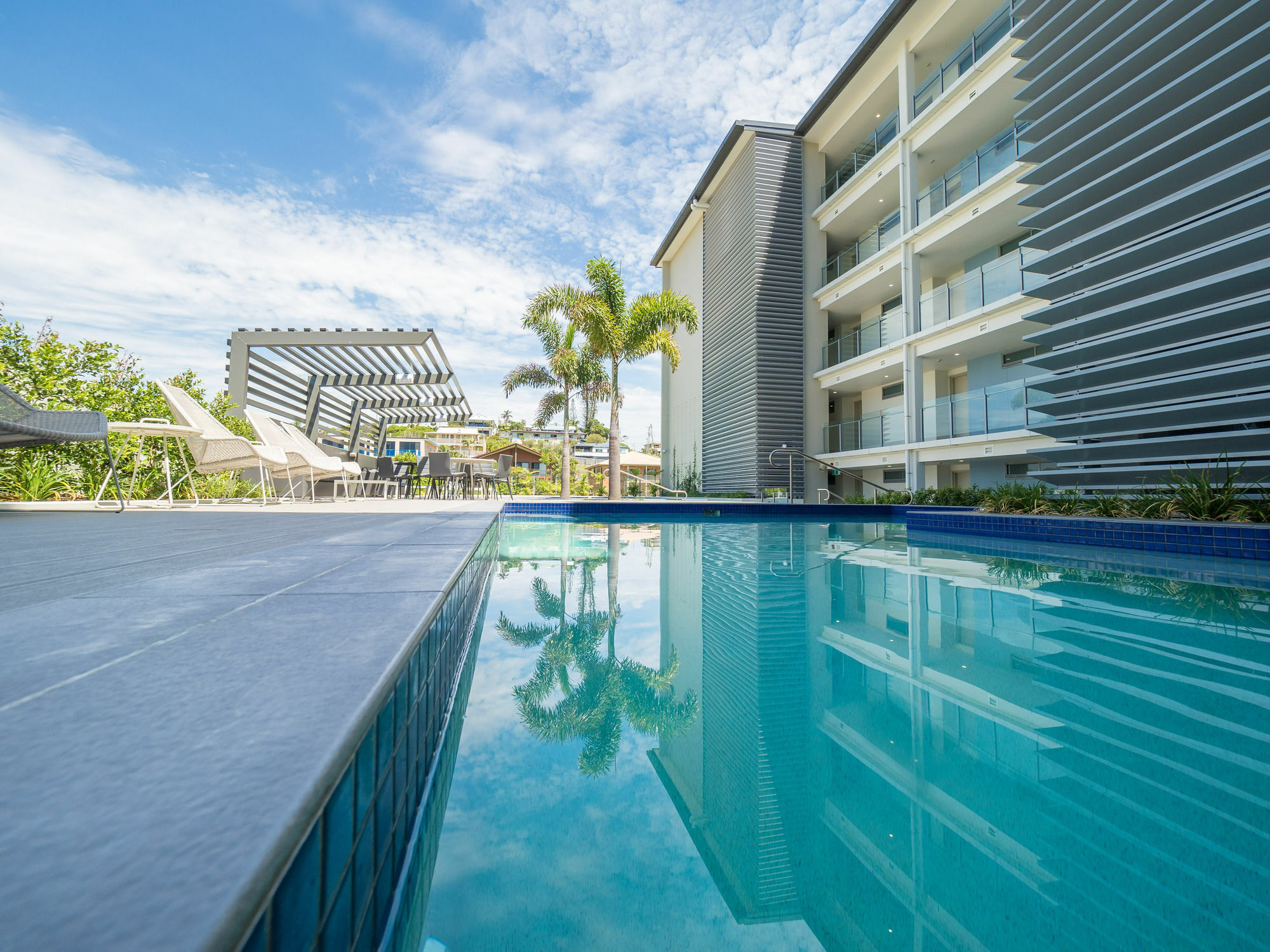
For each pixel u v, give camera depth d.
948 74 11.41
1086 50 7.32
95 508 4.90
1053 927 0.81
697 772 1.23
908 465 11.79
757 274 14.86
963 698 1.66
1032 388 8.40
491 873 0.91
